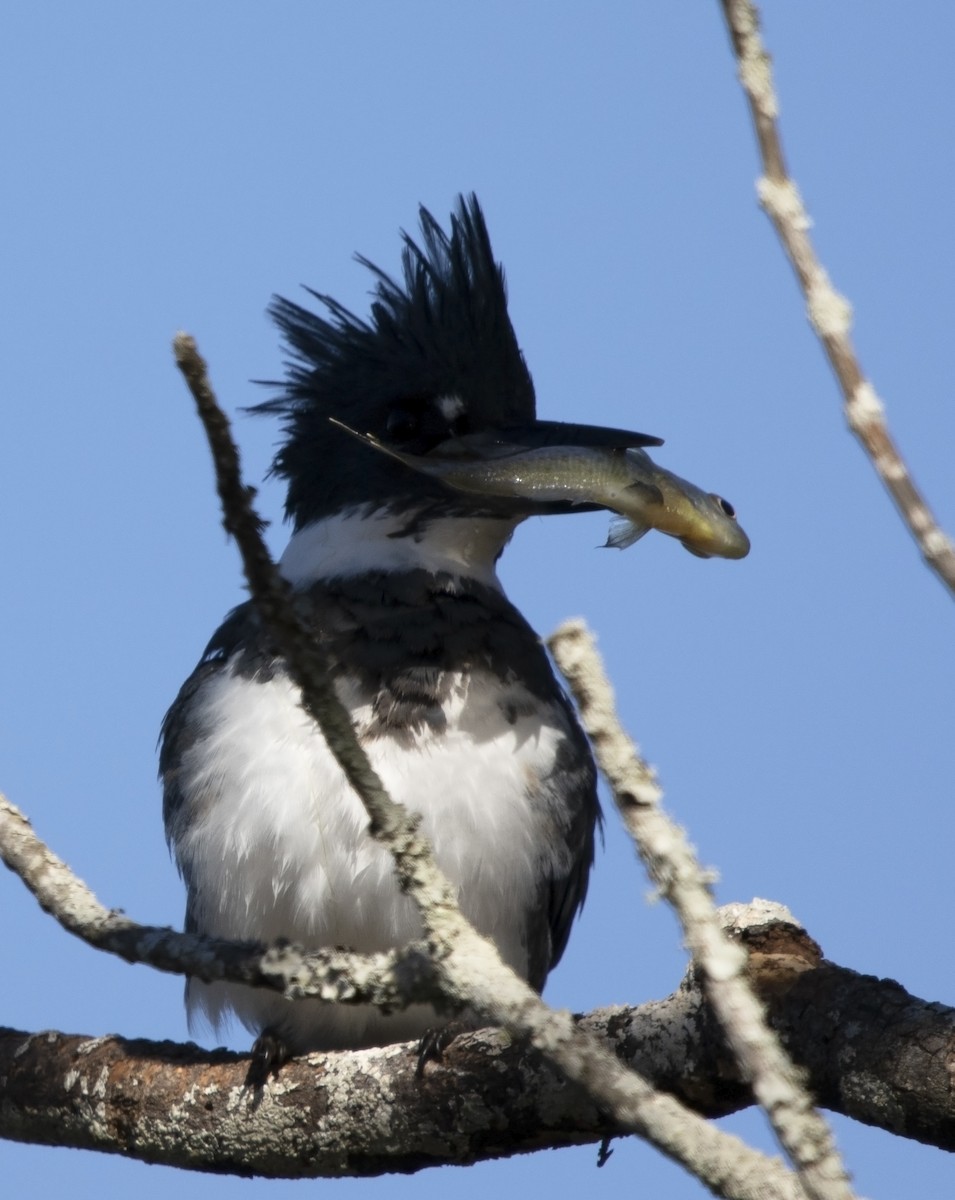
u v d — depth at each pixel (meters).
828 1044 7.24
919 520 4.78
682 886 5.11
